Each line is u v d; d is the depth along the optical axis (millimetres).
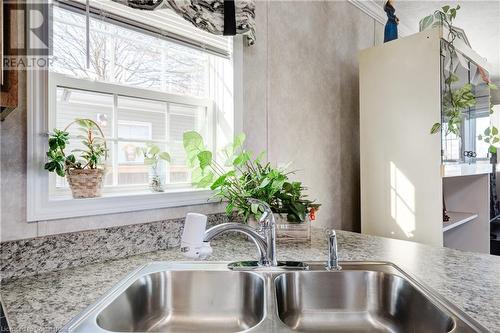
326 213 2152
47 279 906
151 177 1329
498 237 3188
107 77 1245
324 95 2158
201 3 1312
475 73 2266
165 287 973
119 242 1120
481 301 743
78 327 620
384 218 2043
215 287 984
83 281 890
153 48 1388
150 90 1358
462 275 933
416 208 1904
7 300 757
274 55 1786
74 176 1056
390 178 2021
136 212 1189
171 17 1354
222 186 1315
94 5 1131
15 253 907
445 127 1868
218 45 1521
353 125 2436
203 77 1577
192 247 984
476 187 2551
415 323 828
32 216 947
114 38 1268
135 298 875
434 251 1221
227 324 948
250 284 972
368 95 2133
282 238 1354
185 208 1347
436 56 1837
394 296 929
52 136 1004
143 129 1352
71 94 1141
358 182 2477
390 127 2025
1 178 901
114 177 1251
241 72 1590
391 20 2264
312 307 978
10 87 707
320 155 2113
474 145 2268
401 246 1306
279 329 642
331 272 989
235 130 1552
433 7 2643
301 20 1974
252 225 1342
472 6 2641
